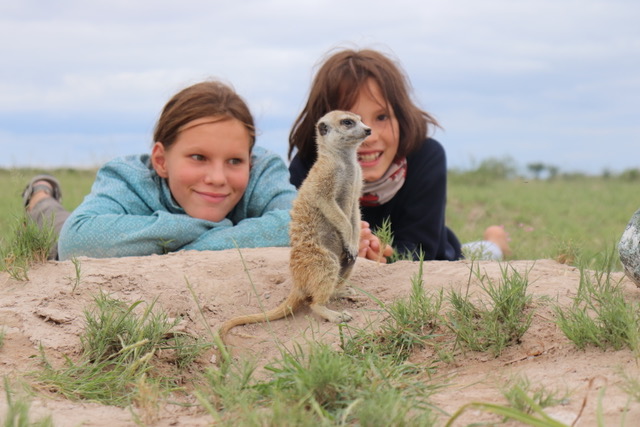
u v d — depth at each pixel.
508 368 1.03
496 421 0.90
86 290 1.20
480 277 1.18
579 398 0.93
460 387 0.99
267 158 1.57
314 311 1.19
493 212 3.04
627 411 0.89
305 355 1.09
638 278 1.13
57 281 1.22
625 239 1.15
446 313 1.12
